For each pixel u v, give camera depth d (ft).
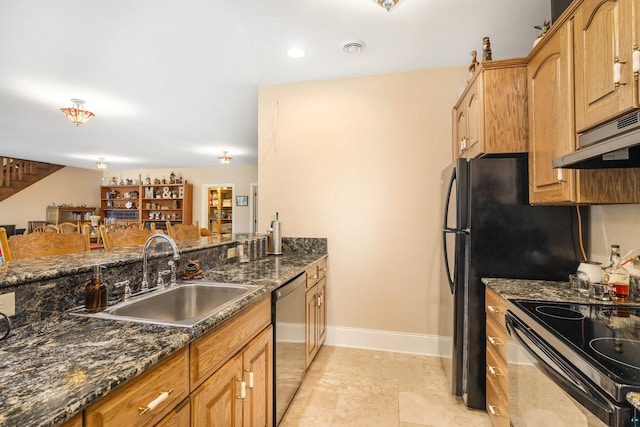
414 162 8.93
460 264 6.40
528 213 6.02
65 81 9.66
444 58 8.23
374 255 9.14
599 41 3.69
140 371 2.44
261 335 4.90
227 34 7.13
